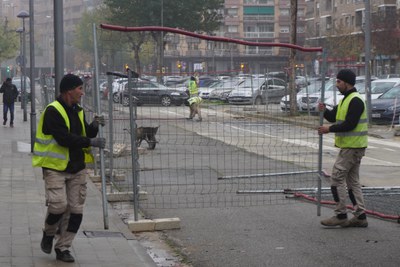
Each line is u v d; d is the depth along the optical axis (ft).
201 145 53.98
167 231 32.65
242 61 54.13
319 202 35.45
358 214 32.60
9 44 250.98
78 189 25.43
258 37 372.99
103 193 31.50
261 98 48.44
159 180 47.50
